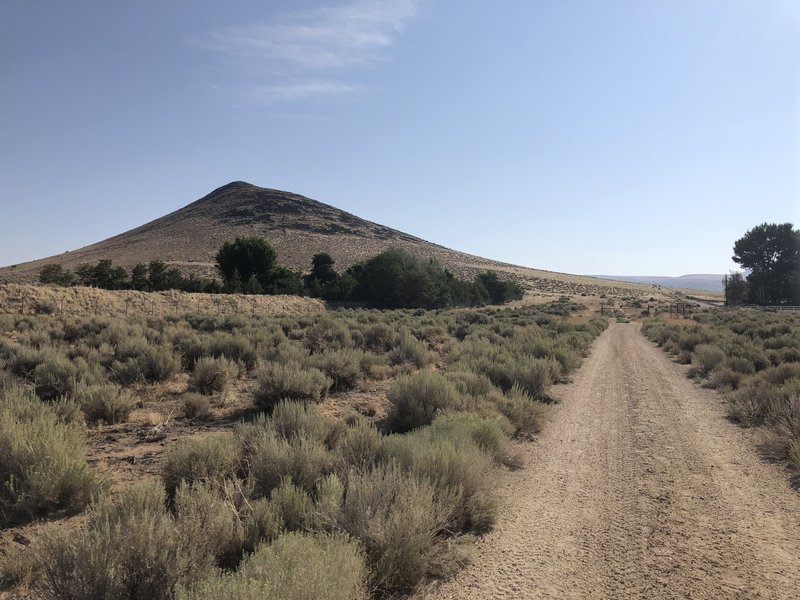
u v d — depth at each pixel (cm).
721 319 4994
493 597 469
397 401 1077
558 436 1065
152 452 887
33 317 2716
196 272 11994
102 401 1098
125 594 404
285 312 5322
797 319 4459
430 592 477
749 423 1138
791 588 489
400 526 498
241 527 518
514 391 1321
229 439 782
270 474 662
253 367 1766
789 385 1219
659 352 2778
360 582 444
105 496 639
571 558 545
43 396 1225
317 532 502
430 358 2036
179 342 1934
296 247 17538
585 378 1842
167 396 1346
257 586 352
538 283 16350
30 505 614
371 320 3906
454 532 591
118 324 2292
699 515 661
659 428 1130
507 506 689
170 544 432
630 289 17600
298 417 882
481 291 9975
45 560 430
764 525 632
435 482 608
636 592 481
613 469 852
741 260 10481
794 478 798
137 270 6316
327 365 1548
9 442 668
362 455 709
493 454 845
